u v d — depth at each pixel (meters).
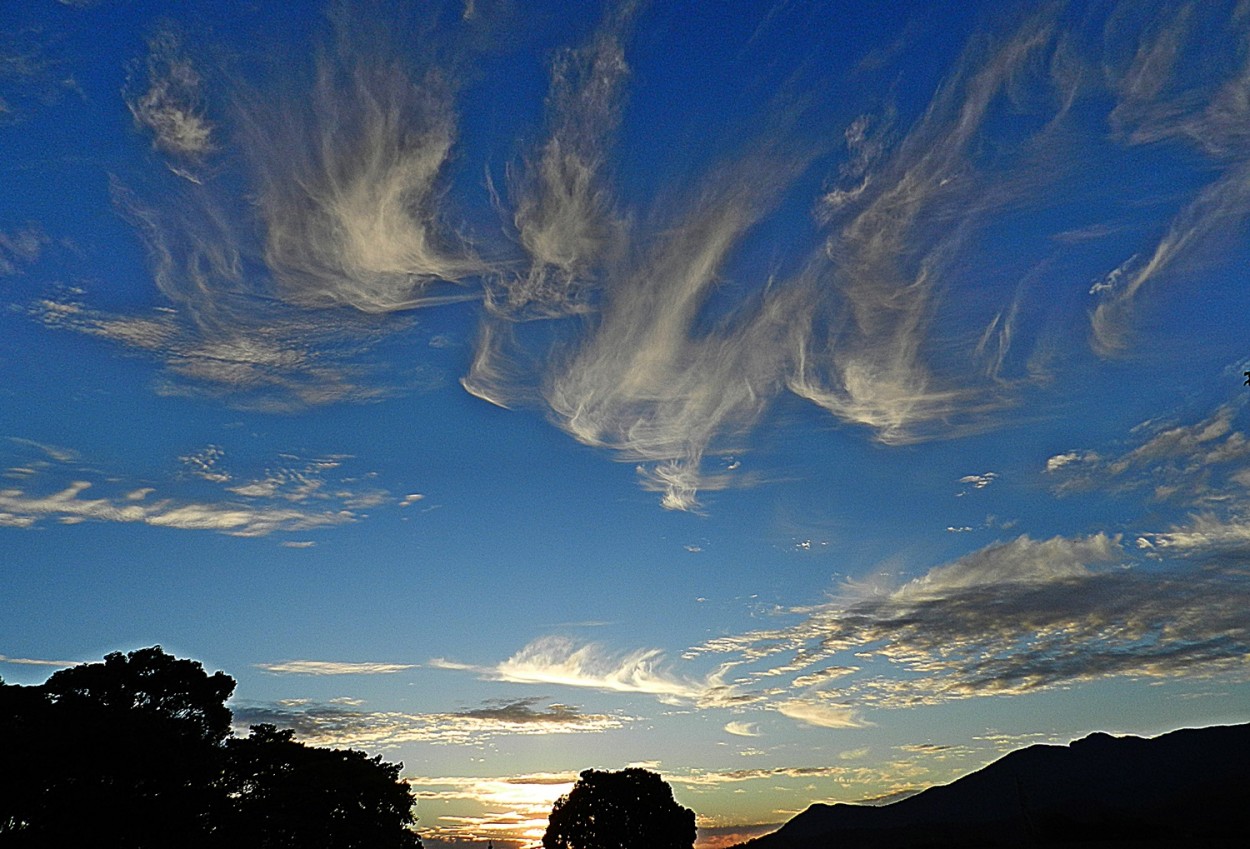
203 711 41.56
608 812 79.50
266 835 44.44
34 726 34.28
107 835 34.44
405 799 54.34
